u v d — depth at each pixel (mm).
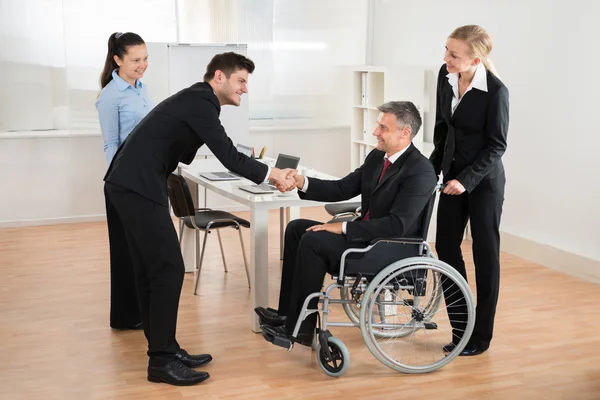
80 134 7062
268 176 3771
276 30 7641
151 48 6988
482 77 3701
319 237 3666
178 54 6527
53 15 6867
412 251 3725
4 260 5855
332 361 3682
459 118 3805
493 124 3697
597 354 3996
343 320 4484
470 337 3971
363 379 3662
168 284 3557
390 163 3771
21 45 6824
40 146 6984
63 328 4371
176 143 3535
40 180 7039
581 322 4492
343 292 4121
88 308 4734
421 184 3629
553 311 4691
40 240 6496
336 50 7926
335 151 8070
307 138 7934
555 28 5547
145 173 3475
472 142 3811
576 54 5379
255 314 4281
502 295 5016
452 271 3646
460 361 3889
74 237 6609
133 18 7137
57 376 3691
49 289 5125
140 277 3730
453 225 3982
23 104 6914
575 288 5184
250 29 7539
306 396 3471
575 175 5469
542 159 5777
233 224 5031
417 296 3766
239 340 4188
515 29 5941
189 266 5531
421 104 6730
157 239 3508
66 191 7137
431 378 3678
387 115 3688
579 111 5391
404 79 6711
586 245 5414
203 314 4629
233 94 3627
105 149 4184
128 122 4160
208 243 6418
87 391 3521
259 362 3873
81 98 7055
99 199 7262
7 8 6734
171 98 3562
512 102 6051
